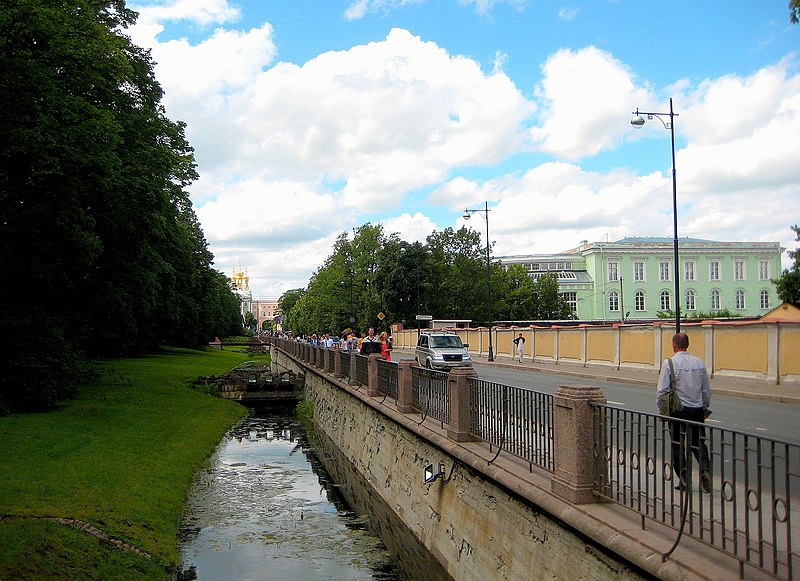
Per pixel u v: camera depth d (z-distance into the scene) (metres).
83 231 20.38
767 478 7.41
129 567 9.34
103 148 19.98
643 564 4.48
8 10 17.47
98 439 17.16
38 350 20.45
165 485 14.67
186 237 46.38
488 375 27.58
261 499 15.12
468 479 8.52
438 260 77.62
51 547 8.74
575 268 103.06
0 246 19.62
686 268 98.81
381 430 15.16
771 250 99.94
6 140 17.80
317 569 10.41
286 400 35.69
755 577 4.02
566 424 5.91
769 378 19.81
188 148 29.61
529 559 6.50
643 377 23.83
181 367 44.75
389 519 13.25
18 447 14.88
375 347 22.08
